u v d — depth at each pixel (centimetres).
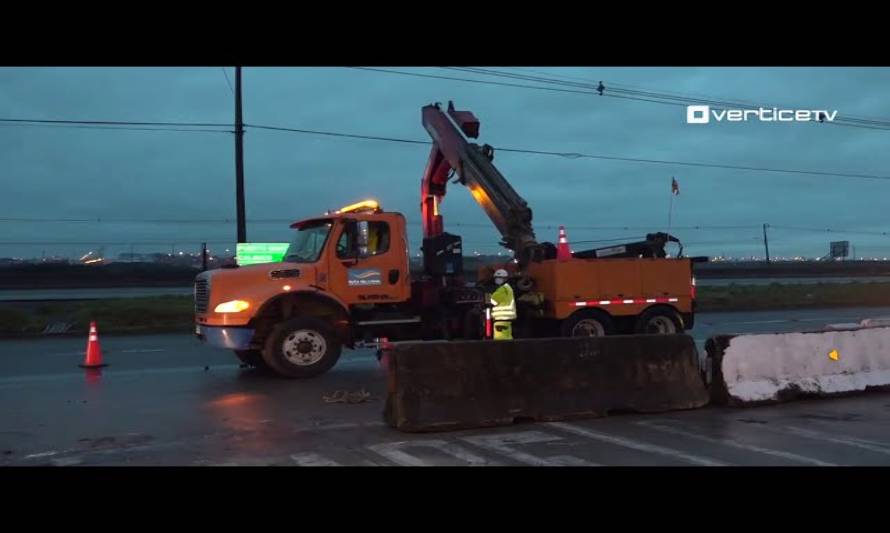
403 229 1337
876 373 1049
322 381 1202
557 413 866
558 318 1380
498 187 1461
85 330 2098
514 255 1443
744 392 948
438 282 1377
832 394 999
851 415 893
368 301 1306
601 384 897
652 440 764
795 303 3122
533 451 720
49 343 1878
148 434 810
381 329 1334
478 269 1555
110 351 1673
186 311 2330
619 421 864
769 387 967
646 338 931
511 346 865
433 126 1641
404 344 838
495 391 846
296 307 1278
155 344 1831
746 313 2805
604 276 1409
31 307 2505
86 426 854
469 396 834
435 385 827
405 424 806
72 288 4588
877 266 7706
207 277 1250
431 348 834
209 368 1375
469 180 1527
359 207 1352
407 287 1333
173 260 7219
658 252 1478
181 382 1196
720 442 754
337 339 1262
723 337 959
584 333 1397
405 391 820
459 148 1533
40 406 982
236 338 1219
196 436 800
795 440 762
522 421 856
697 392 941
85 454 721
